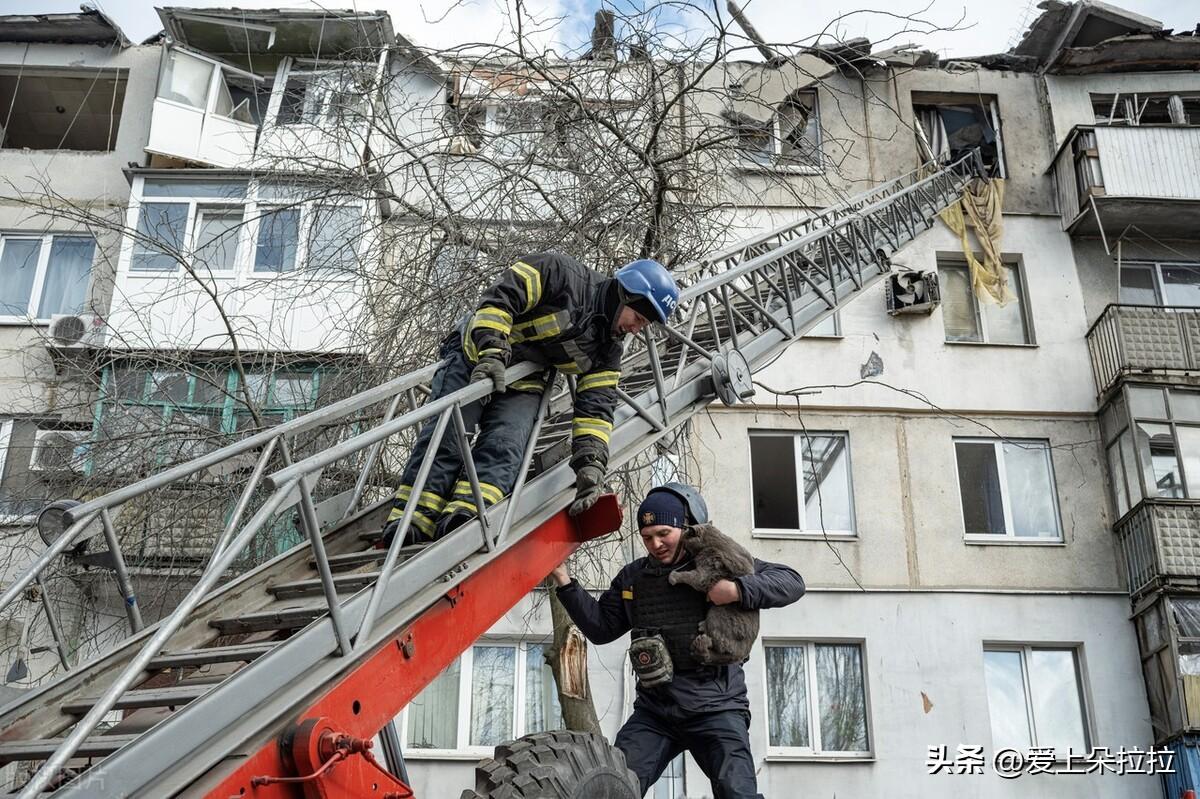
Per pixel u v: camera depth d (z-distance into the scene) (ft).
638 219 25.22
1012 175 52.60
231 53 51.57
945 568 43.88
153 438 27.12
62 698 10.59
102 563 11.03
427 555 11.40
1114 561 44.45
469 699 40.91
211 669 12.04
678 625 13.76
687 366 19.62
